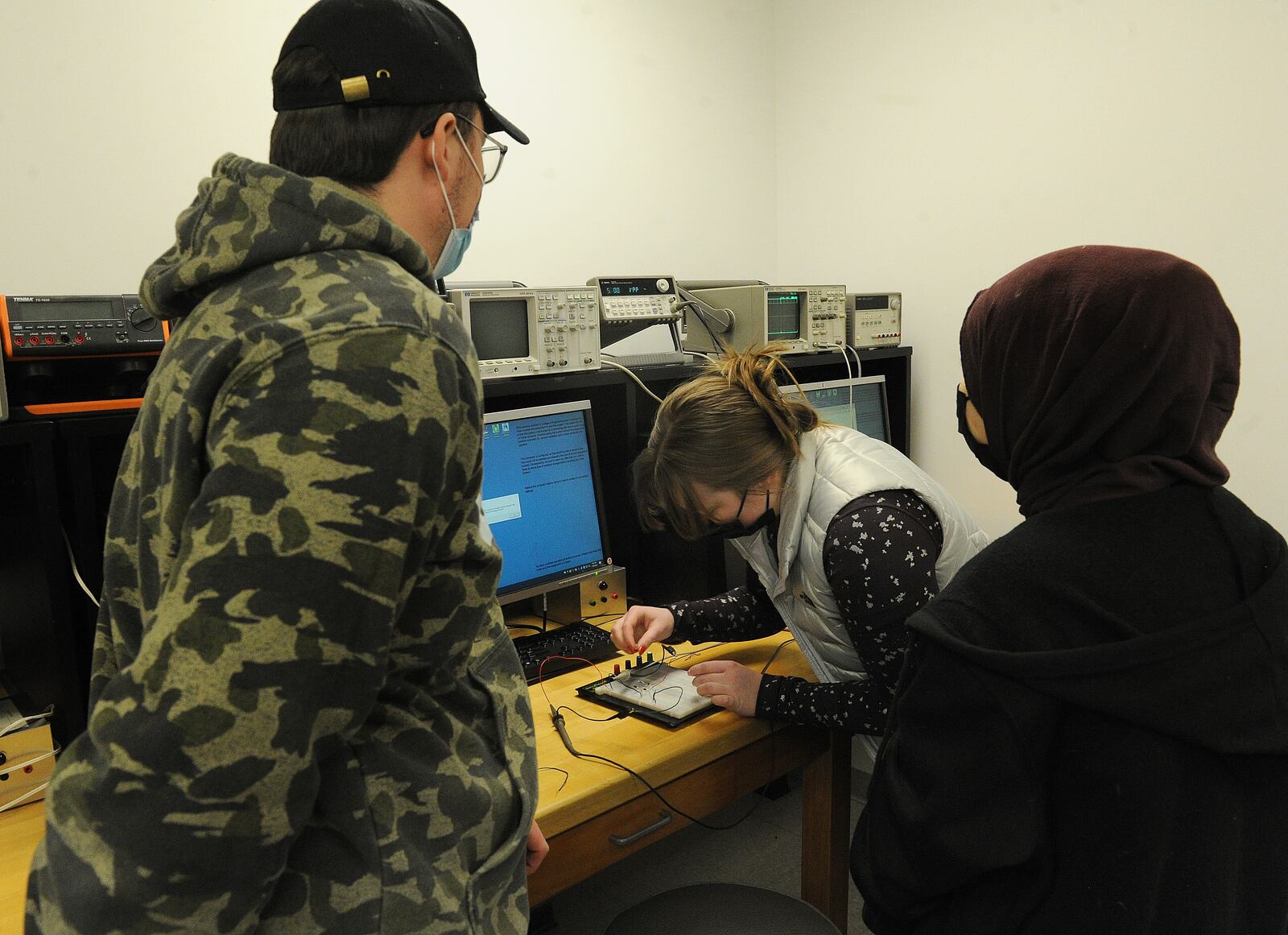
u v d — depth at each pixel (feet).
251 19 6.31
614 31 8.39
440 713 2.36
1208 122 7.23
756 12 9.62
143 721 1.75
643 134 8.73
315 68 2.30
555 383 5.95
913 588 4.13
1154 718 2.21
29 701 4.48
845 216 9.55
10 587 4.62
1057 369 2.41
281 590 1.78
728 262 9.67
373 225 2.16
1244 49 7.02
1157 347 2.31
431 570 2.20
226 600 1.76
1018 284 2.56
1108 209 7.82
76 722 4.25
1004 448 2.67
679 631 5.49
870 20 9.07
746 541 5.15
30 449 4.02
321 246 2.11
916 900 2.66
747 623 5.63
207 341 2.04
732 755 4.66
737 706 4.66
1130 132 7.63
